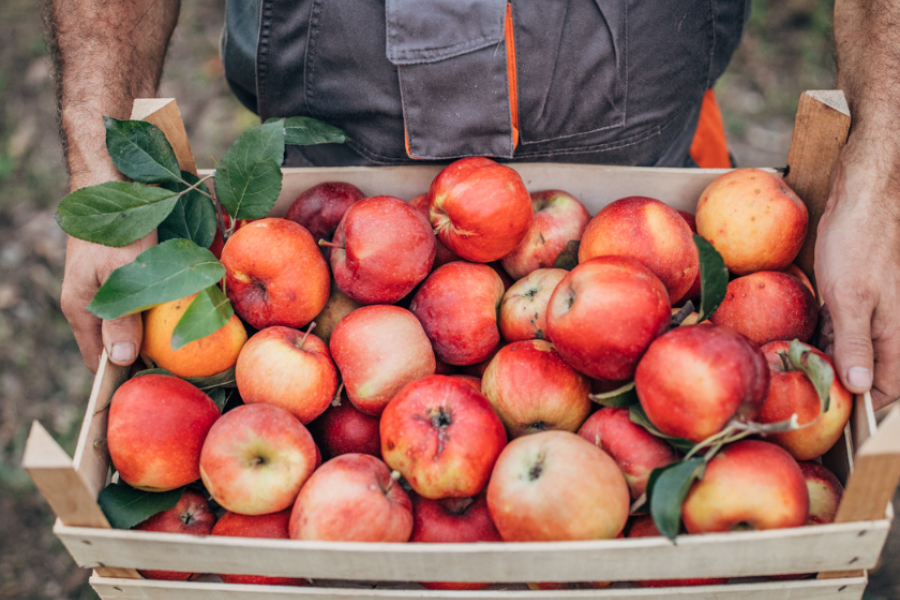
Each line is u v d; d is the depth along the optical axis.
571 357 1.29
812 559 1.16
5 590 2.65
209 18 4.41
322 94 1.66
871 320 1.41
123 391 1.31
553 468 1.16
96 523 1.20
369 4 1.53
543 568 1.15
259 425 1.26
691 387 1.13
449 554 1.12
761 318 1.45
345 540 1.20
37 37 4.15
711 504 1.16
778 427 1.12
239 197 1.50
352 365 1.41
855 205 1.46
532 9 1.52
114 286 1.29
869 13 1.64
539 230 1.63
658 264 1.41
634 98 1.65
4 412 3.08
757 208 1.50
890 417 1.07
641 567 1.15
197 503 1.38
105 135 1.55
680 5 1.60
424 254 1.50
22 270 3.43
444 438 1.25
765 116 3.92
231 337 1.44
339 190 1.67
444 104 1.58
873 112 1.55
